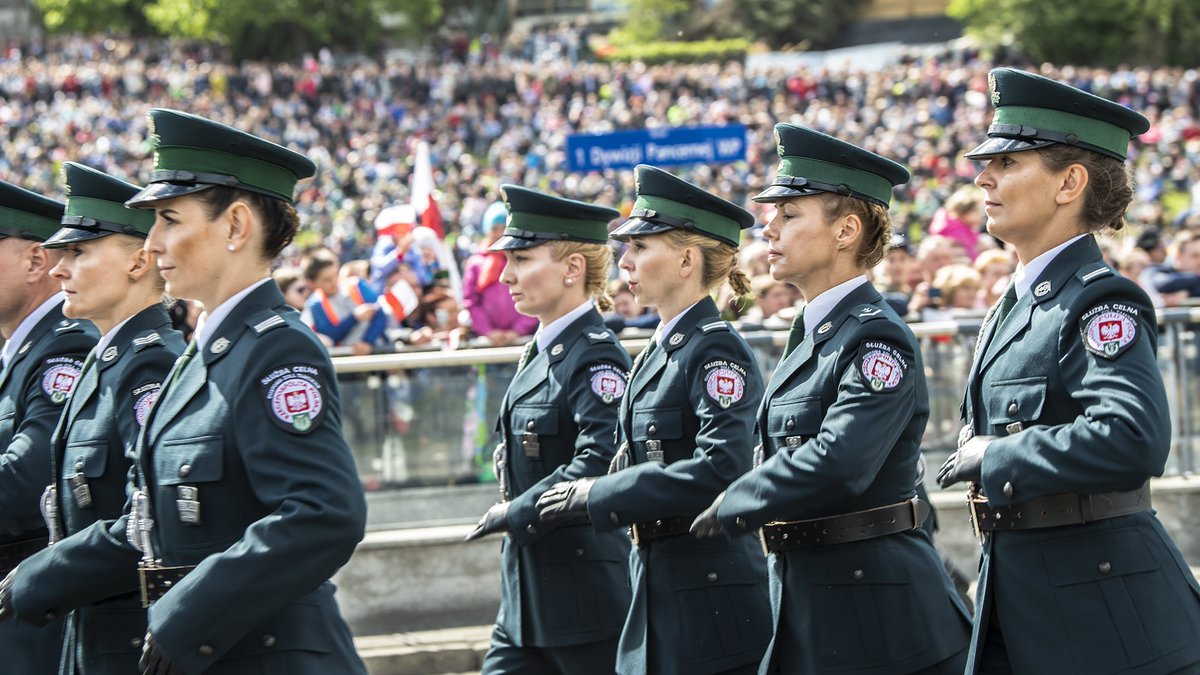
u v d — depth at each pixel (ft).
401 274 53.31
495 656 30.53
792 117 232.94
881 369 22.82
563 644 29.27
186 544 20.01
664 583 27.27
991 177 21.97
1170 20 311.06
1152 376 20.12
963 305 49.57
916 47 340.18
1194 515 44.91
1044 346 21.09
